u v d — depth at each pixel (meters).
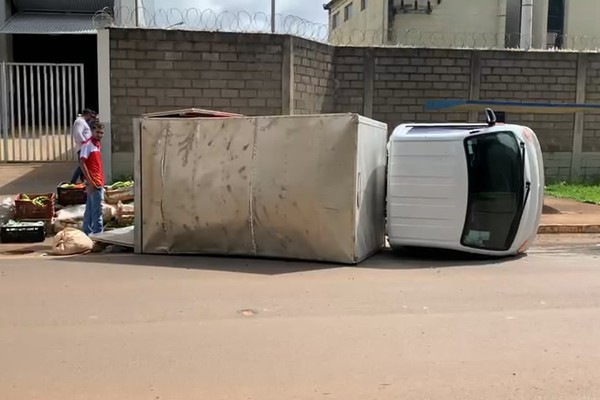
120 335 5.09
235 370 4.35
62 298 6.22
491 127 8.48
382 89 15.88
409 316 5.68
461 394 3.96
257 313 5.75
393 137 8.58
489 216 8.34
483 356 4.64
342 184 7.96
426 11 34.09
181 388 4.04
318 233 8.09
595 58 16.81
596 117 17.14
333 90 15.66
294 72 14.47
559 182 17.03
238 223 8.42
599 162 17.31
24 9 21.39
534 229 8.79
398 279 7.21
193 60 13.95
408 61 15.91
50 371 4.32
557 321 5.54
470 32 34.09
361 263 8.24
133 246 8.95
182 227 8.65
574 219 12.02
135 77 13.73
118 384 4.11
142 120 8.73
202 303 6.07
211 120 8.46
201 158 8.52
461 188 8.23
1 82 15.19
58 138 15.57
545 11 34.59
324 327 5.33
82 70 15.30
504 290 6.68
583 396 3.93
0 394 3.94
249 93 14.27
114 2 19.97
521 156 8.38
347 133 7.92
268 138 8.21
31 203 10.28
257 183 8.26
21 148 15.57
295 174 8.09
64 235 8.98
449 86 16.17
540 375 4.27
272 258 8.42
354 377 4.23
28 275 7.29
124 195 11.52
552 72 16.67
